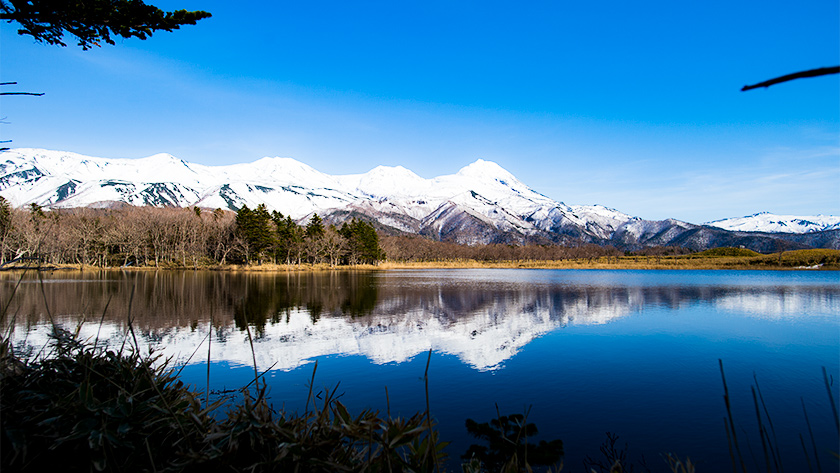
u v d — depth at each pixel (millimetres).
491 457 8578
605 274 98875
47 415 3492
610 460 8500
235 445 3502
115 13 5180
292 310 30484
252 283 56469
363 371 15047
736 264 127062
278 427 3607
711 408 11508
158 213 108250
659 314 30312
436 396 12461
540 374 14742
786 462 8414
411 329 23547
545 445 9211
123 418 3518
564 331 23391
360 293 44500
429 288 52844
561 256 181000
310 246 110938
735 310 32469
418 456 3744
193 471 3455
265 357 16844
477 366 15836
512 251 187125
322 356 17219
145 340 19391
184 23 5637
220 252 109562
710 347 19250
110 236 95000
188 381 13375
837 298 41250
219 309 30031
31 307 29469
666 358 17156
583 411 11305
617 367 15734
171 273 80500
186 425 3828
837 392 12820
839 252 121125
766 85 1491
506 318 28078
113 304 31750
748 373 15008
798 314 30281
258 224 99875
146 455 3658
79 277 64000
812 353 18203
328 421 4047
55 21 5188
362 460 3912
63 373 4367
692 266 131375
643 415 11055
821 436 9688
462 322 26328
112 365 4699
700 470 8164
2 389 3674
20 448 3139
